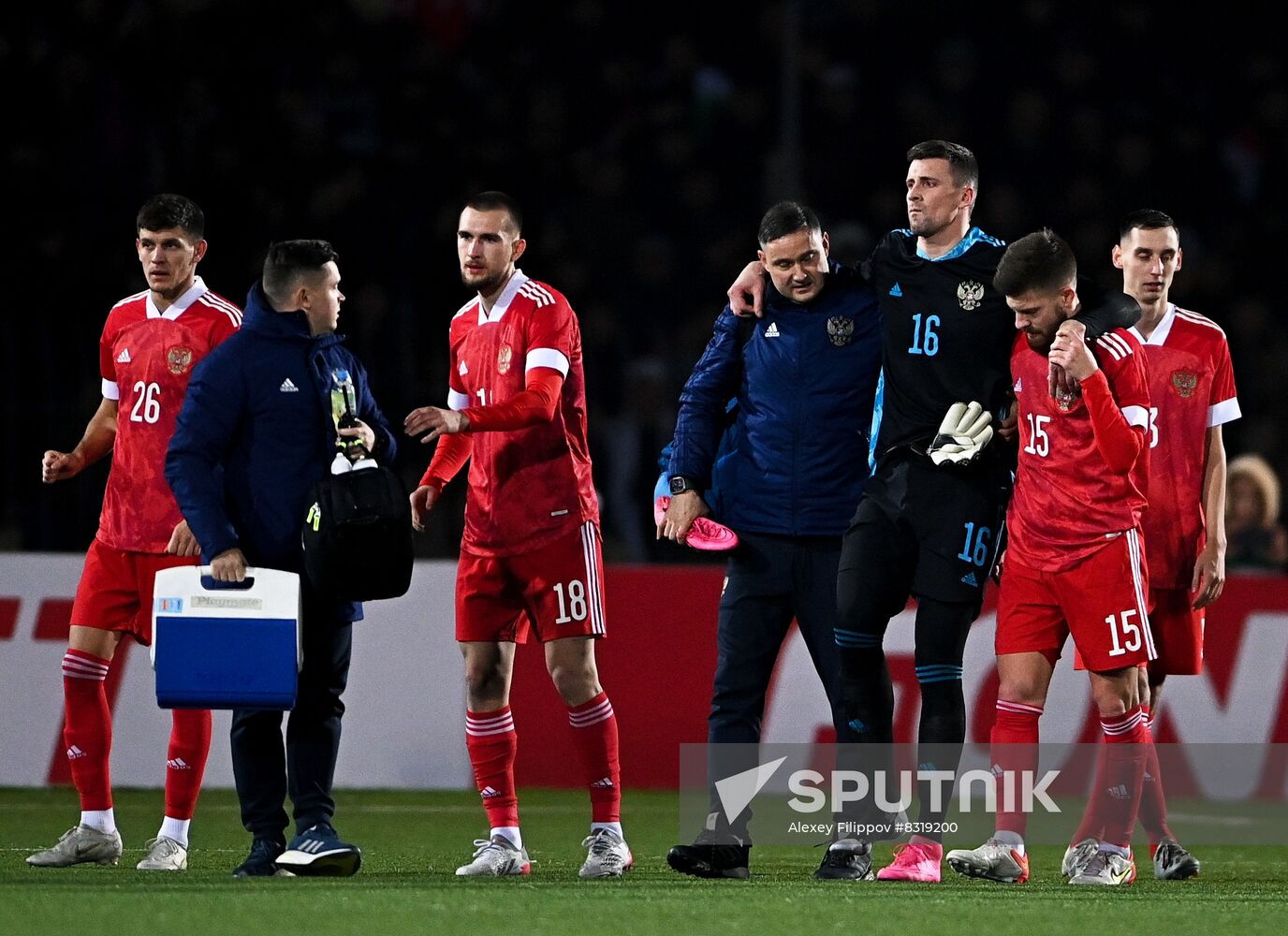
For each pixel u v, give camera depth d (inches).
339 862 717.3
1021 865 754.2
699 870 764.0
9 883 705.6
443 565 1237.1
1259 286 2037.4
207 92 1790.1
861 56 2202.3
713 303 1916.8
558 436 782.5
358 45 1936.5
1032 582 762.2
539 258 1893.5
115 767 1203.9
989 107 2132.1
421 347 1656.0
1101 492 746.2
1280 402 1846.7
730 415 806.5
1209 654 1248.8
